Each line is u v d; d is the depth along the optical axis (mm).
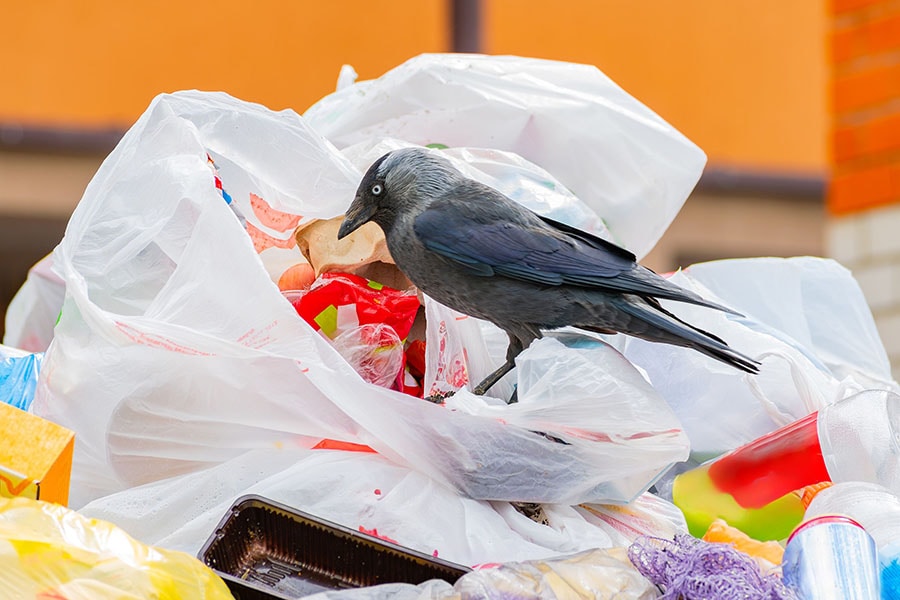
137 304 4648
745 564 3730
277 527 4016
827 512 4258
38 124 13750
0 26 14039
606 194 6074
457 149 5656
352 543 3965
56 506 3650
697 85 15977
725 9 16188
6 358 5301
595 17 15844
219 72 14516
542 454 4461
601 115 5965
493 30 15453
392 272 5227
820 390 5230
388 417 4402
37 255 13609
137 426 4531
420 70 5809
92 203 4660
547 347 4543
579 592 3703
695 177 6086
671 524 4762
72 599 3361
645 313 4684
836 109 10484
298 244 5191
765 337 5398
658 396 4457
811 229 15719
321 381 4406
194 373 4465
